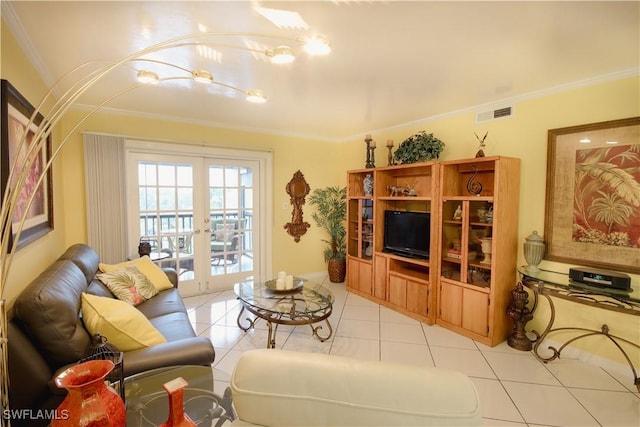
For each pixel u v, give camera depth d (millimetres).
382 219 3902
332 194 5012
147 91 2848
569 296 2311
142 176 3693
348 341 2885
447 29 1775
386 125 4121
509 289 2906
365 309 3672
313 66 2277
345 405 891
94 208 3281
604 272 2262
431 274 3221
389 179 3951
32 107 1882
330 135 4832
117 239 3408
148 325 1743
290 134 4625
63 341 1436
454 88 2721
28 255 1905
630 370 2342
